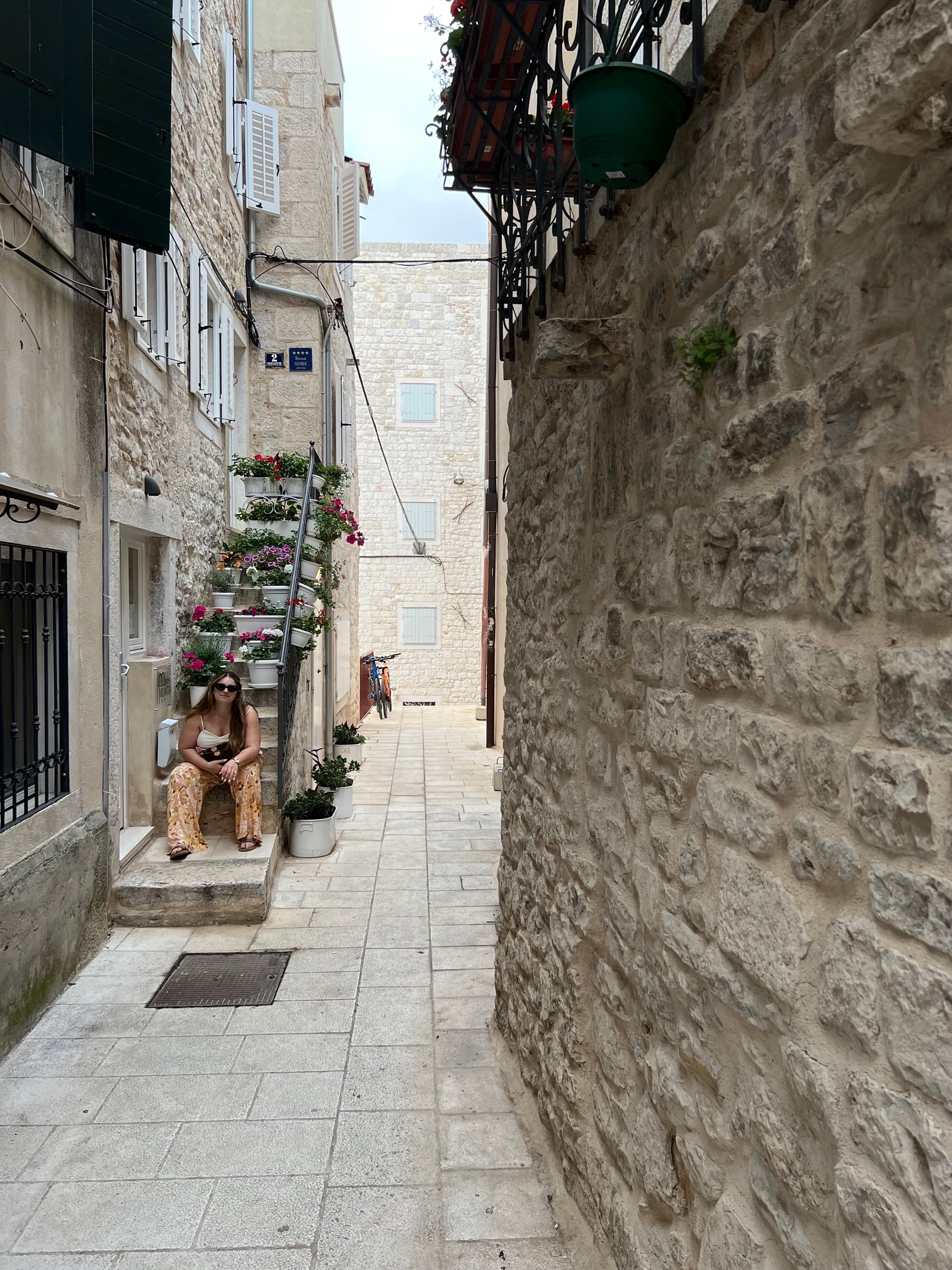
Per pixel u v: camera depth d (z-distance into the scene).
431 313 20.11
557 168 2.35
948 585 0.98
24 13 3.12
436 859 6.14
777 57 1.38
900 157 1.08
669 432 1.84
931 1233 0.99
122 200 3.89
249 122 7.98
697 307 1.72
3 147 3.13
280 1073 3.23
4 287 3.20
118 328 4.62
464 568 20.52
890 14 0.90
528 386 3.26
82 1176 2.62
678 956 1.76
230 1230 2.39
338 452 10.84
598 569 2.36
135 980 4.00
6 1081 3.15
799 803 1.31
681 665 1.76
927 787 1.01
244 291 8.44
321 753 9.41
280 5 8.61
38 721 3.79
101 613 4.31
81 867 4.05
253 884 4.71
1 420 3.18
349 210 11.64
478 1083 3.17
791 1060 1.31
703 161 1.67
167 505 5.62
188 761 5.19
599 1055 2.32
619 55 2.02
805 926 1.28
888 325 1.11
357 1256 2.30
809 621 1.29
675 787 1.79
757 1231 1.44
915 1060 1.03
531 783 3.16
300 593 7.18
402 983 4.04
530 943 3.07
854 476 1.17
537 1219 2.44
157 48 3.96
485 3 2.29
